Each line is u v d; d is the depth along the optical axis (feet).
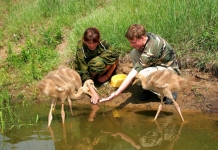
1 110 20.95
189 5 25.52
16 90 23.81
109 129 17.08
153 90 18.37
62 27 30.17
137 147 14.87
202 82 21.08
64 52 26.25
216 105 19.19
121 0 30.81
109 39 24.47
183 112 18.95
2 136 16.49
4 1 39.11
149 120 18.06
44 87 17.34
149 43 17.97
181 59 22.35
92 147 15.06
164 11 25.72
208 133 15.97
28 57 26.66
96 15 28.78
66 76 18.99
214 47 22.47
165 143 15.11
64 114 18.22
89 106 21.06
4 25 33.81
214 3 24.82
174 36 23.59
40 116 19.54
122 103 20.93
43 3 35.35
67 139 15.94
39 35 30.30
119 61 23.58
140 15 26.17
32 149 14.84
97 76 22.43
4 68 26.18
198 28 23.85
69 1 34.37
